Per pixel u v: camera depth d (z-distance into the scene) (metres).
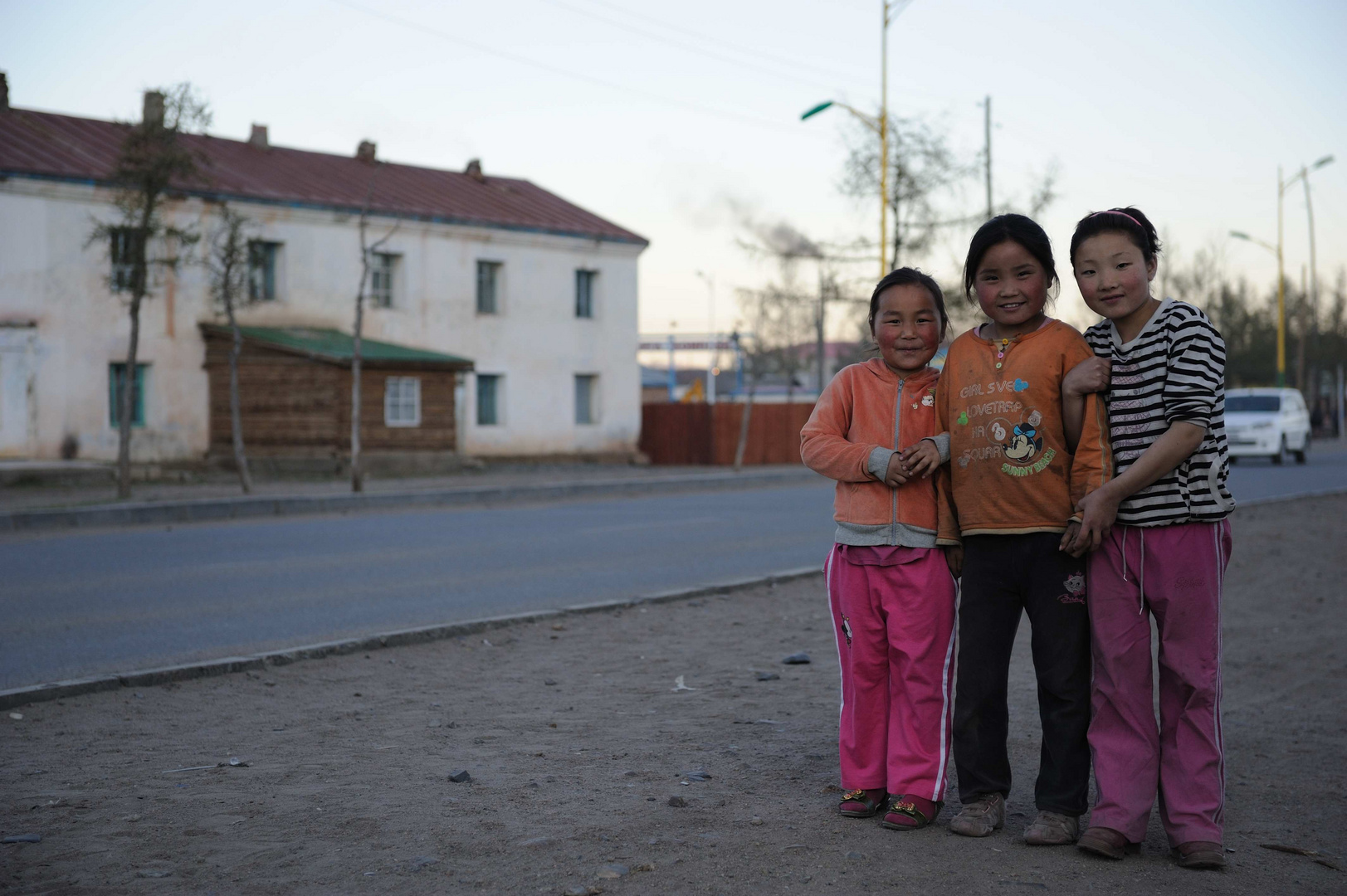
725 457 34.75
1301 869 3.47
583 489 21.50
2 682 6.09
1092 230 3.54
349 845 3.53
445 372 27.50
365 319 29.25
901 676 3.81
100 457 24.42
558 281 33.41
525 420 32.66
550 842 3.56
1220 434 3.53
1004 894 3.17
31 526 14.48
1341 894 3.25
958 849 3.56
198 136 30.36
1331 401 70.06
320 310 28.44
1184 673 3.49
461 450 28.09
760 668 6.45
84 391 24.19
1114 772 3.55
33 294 23.42
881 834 3.69
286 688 5.95
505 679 6.14
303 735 4.96
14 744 4.82
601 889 3.17
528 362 32.72
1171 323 3.48
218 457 26.09
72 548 12.27
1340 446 44.72
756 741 4.86
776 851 3.50
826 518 16.14
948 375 3.79
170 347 25.58
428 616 8.20
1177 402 3.43
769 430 35.62
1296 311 63.72
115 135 27.03
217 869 3.34
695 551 12.22
